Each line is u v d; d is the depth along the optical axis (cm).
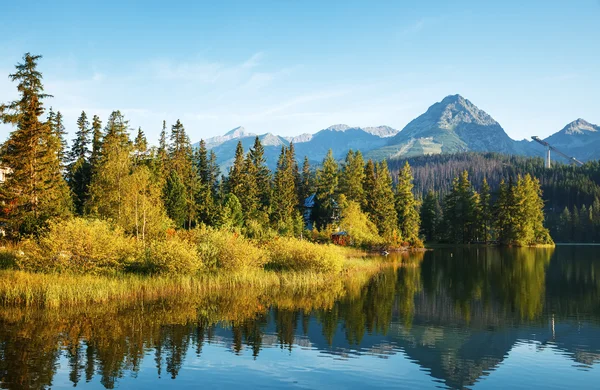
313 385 1282
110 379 1295
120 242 2864
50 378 1292
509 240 9062
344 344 1705
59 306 2230
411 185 8950
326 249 3753
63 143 5909
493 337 1833
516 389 1277
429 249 8031
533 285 3366
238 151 7806
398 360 1520
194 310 2255
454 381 1330
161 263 2939
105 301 2392
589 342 1762
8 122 3681
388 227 7838
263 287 3003
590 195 15412
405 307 2445
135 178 3959
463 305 2522
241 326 1956
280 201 7344
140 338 1727
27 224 3372
